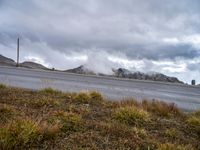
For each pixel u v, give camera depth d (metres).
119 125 7.85
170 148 6.38
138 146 6.53
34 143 5.89
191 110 13.60
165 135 7.89
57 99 10.53
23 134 5.79
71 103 10.27
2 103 8.92
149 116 9.45
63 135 6.59
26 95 10.74
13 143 5.48
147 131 7.98
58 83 19.17
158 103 11.58
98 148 6.10
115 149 6.21
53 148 5.82
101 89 17.97
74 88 16.88
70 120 7.48
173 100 16.80
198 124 9.37
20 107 8.55
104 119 8.51
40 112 8.16
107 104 10.98
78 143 6.25
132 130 7.57
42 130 6.21
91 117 8.59
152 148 6.55
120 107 9.68
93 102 11.02
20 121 6.28
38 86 16.30
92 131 7.14
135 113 8.86
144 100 12.03
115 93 16.64
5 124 6.20
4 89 11.77
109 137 6.88
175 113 11.02
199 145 7.55
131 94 17.17
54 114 7.86
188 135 8.39
